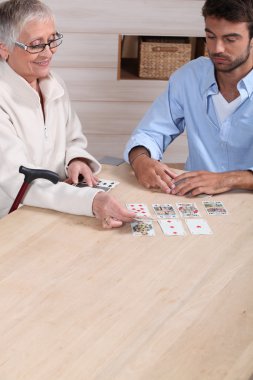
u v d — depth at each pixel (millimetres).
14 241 1932
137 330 1546
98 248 1915
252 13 2230
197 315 1611
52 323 1561
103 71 3979
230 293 1712
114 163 2777
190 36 3951
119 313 1610
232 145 2619
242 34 2270
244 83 2439
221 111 2586
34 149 2424
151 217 2113
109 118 4117
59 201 2125
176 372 1407
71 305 1635
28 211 2133
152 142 2621
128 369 1412
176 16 3857
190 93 2631
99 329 1545
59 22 3807
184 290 1719
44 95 2443
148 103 4090
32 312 1602
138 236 1989
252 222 2113
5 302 1638
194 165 2791
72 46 3883
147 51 3957
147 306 1644
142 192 2309
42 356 1446
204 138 2686
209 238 1998
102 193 2115
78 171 2408
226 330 1555
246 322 1589
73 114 2639
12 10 2238
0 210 2424
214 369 1418
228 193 2322
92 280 1749
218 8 2230
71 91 4016
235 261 1873
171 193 2301
